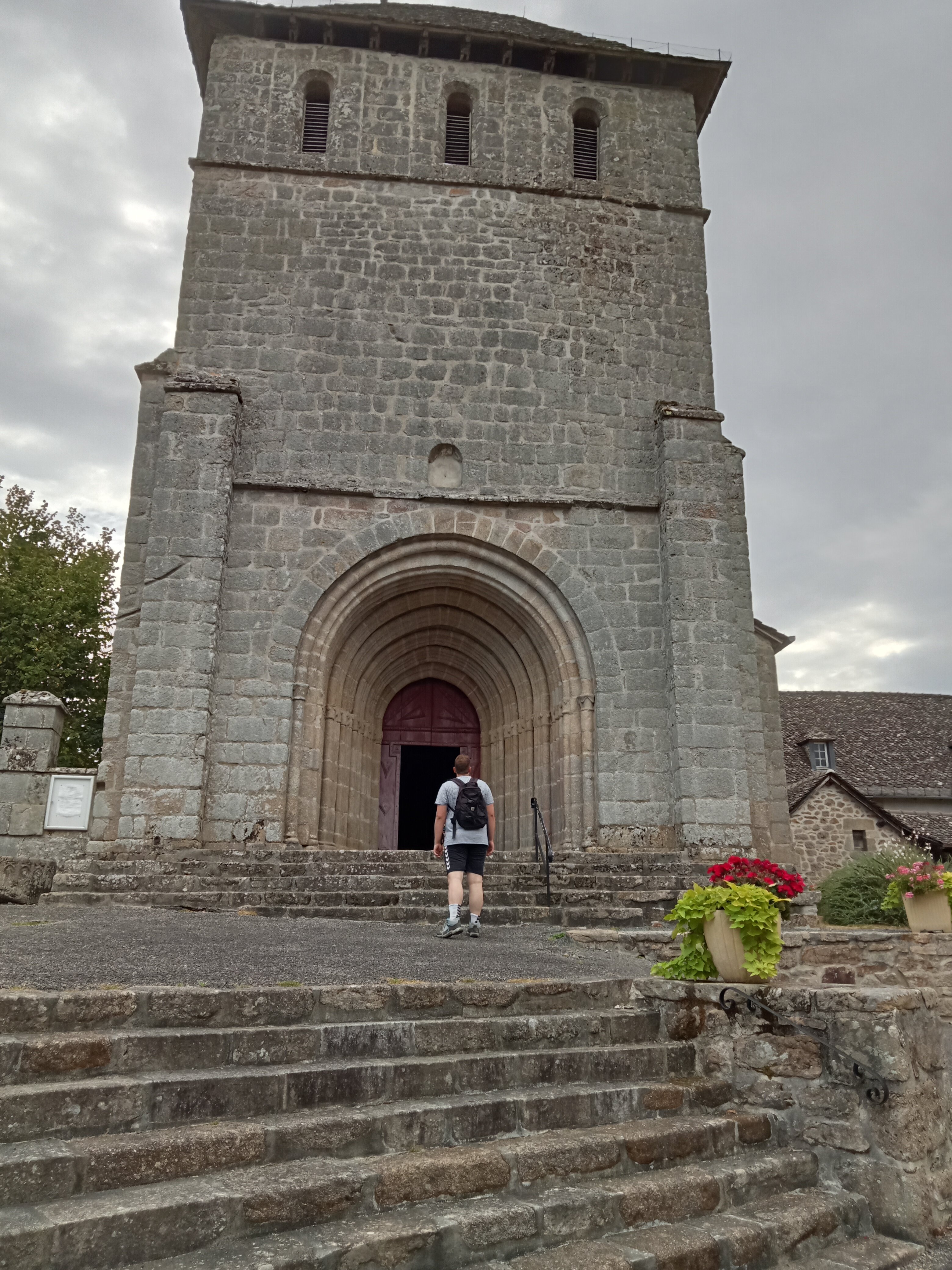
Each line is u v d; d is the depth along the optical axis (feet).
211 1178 11.62
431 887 35.73
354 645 51.03
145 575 44.83
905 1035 15.61
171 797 41.73
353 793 51.72
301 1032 14.73
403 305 52.11
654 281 54.90
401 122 55.26
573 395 52.16
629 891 35.27
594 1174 13.73
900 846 71.61
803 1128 16.14
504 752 54.39
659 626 49.06
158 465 45.70
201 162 52.47
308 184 53.26
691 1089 16.56
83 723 87.10
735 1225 13.34
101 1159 11.12
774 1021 17.02
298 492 48.44
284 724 45.09
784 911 23.08
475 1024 16.21
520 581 50.08
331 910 31.50
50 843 42.65
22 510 96.68
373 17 54.85
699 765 45.44
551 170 55.88
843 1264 13.32
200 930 25.43
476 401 51.31
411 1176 12.25
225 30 55.36
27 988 15.69
